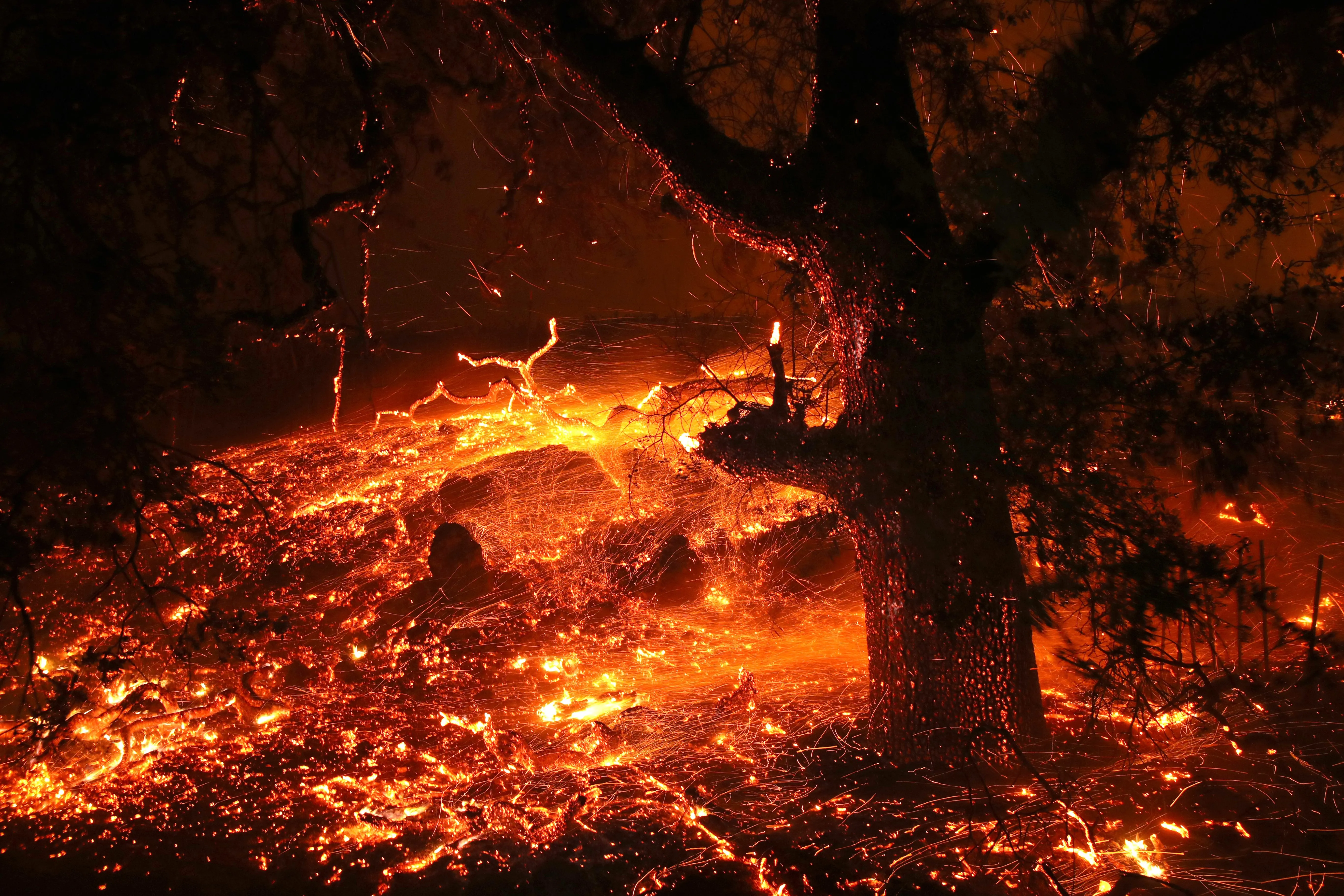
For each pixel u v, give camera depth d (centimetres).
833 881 337
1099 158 383
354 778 444
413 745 481
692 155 425
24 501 357
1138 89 384
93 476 368
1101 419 362
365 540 777
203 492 752
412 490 875
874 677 450
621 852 366
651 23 489
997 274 385
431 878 352
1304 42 419
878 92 409
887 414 410
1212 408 354
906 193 407
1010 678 414
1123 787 385
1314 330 356
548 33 439
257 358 510
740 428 456
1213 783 379
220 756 473
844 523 462
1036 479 358
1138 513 355
